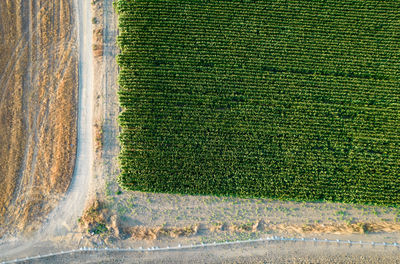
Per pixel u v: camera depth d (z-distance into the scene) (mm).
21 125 24234
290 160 23688
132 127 24031
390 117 24562
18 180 23469
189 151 23656
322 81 25062
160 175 23219
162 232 22547
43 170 23609
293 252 22562
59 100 24609
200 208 23281
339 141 24250
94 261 22188
